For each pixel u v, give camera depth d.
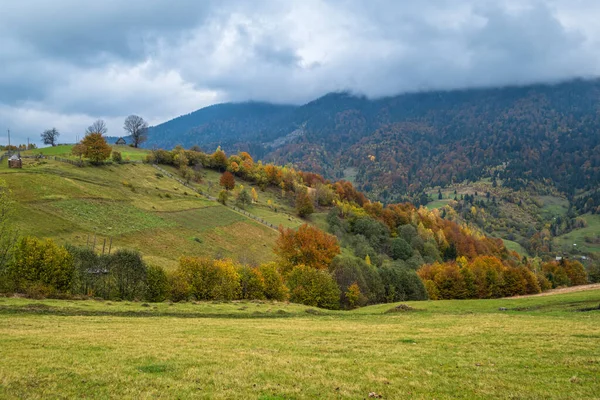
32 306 40.09
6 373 17.83
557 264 173.00
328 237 101.88
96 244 86.56
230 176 190.38
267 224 151.88
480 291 108.44
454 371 20.62
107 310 42.50
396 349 26.19
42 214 89.75
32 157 149.25
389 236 188.50
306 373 19.67
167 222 117.19
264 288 70.38
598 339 28.92
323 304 73.50
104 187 125.12
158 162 195.75
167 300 58.94
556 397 16.61
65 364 19.70
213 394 16.14
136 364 20.25
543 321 40.03
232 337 29.73
